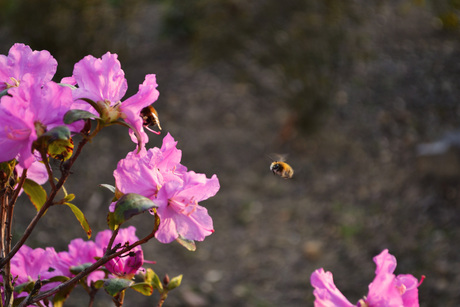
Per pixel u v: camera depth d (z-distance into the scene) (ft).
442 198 19.24
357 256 18.16
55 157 4.63
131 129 4.46
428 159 20.12
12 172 4.96
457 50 28.32
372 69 26.66
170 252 18.83
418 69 26.81
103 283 5.26
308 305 16.72
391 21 29.71
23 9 23.72
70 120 3.98
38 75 4.69
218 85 27.58
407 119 24.07
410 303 4.58
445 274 16.29
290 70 23.66
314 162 23.03
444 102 24.88
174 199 4.41
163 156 4.68
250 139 24.47
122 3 26.13
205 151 23.66
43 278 5.58
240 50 25.02
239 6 23.97
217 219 20.54
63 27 24.07
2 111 3.98
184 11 30.48
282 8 23.50
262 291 17.37
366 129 23.88
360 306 4.39
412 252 17.57
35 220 4.47
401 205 19.61
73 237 18.28
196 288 17.11
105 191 20.80
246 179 22.50
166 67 28.40
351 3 25.20
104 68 4.46
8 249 4.78
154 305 16.03
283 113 26.05
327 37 23.76
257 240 19.47
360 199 20.70
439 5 28.09
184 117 25.39
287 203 21.29
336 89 24.66
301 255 18.66
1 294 5.26
